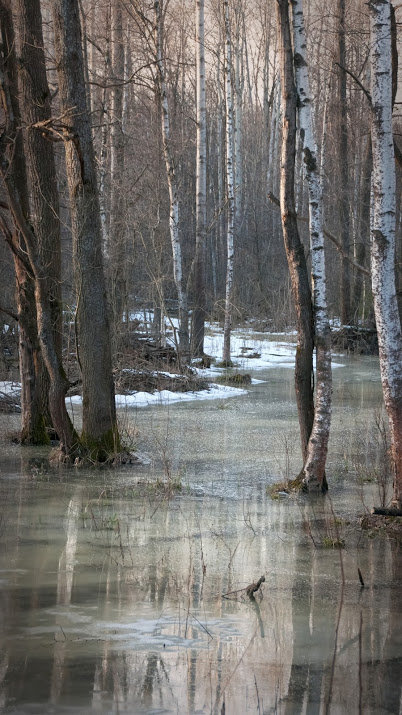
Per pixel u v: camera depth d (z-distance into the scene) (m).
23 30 14.80
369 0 9.70
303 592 7.79
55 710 5.30
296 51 11.45
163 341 27.66
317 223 11.64
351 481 12.64
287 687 5.73
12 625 6.81
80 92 13.48
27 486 12.28
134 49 28.59
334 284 44.81
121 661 6.13
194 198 41.94
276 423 18.16
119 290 25.25
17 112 14.98
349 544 9.43
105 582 7.99
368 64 37.88
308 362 12.07
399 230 34.38
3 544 9.25
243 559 8.79
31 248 13.78
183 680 5.82
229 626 6.89
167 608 7.30
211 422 18.25
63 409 14.20
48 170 15.29
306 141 11.54
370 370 29.59
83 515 10.60
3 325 24.00
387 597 7.68
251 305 45.81
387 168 9.73
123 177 25.94
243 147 60.47
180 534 9.75
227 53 28.38
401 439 10.08
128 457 14.15
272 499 11.52
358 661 6.23
